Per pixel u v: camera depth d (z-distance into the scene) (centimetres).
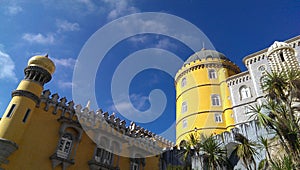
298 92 1401
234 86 3781
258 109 1468
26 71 2198
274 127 1421
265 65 3353
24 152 1872
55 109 2245
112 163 2389
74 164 2117
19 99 1983
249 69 3566
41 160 1945
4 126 1809
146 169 2714
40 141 2008
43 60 2231
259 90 3216
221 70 4150
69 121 2227
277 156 1506
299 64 2830
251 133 2125
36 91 2102
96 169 2219
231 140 2256
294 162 1195
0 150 1700
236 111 3494
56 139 2119
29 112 1998
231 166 2012
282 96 1434
